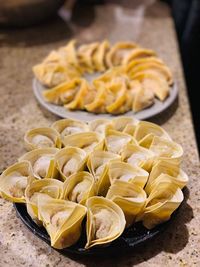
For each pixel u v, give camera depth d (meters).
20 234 0.29
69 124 0.36
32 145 0.33
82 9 0.69
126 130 0.34
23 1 0.56
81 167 0.30
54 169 0.30
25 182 0.29
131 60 0.48
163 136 0.34
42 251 0.28
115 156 0.31
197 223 0.30
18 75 0.49
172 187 0.29
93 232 0.26
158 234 0.28
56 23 0.63
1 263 0.27
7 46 0.56
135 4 0.72
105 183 0.30
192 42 0.63
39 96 0.43
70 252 0.27
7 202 0.31
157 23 0.65
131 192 0.28
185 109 0.44
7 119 0.41
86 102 0.41
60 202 0.27
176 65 0.53
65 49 0.49
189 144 0.39
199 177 0.35
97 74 0.48
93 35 0.60
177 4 0.68
